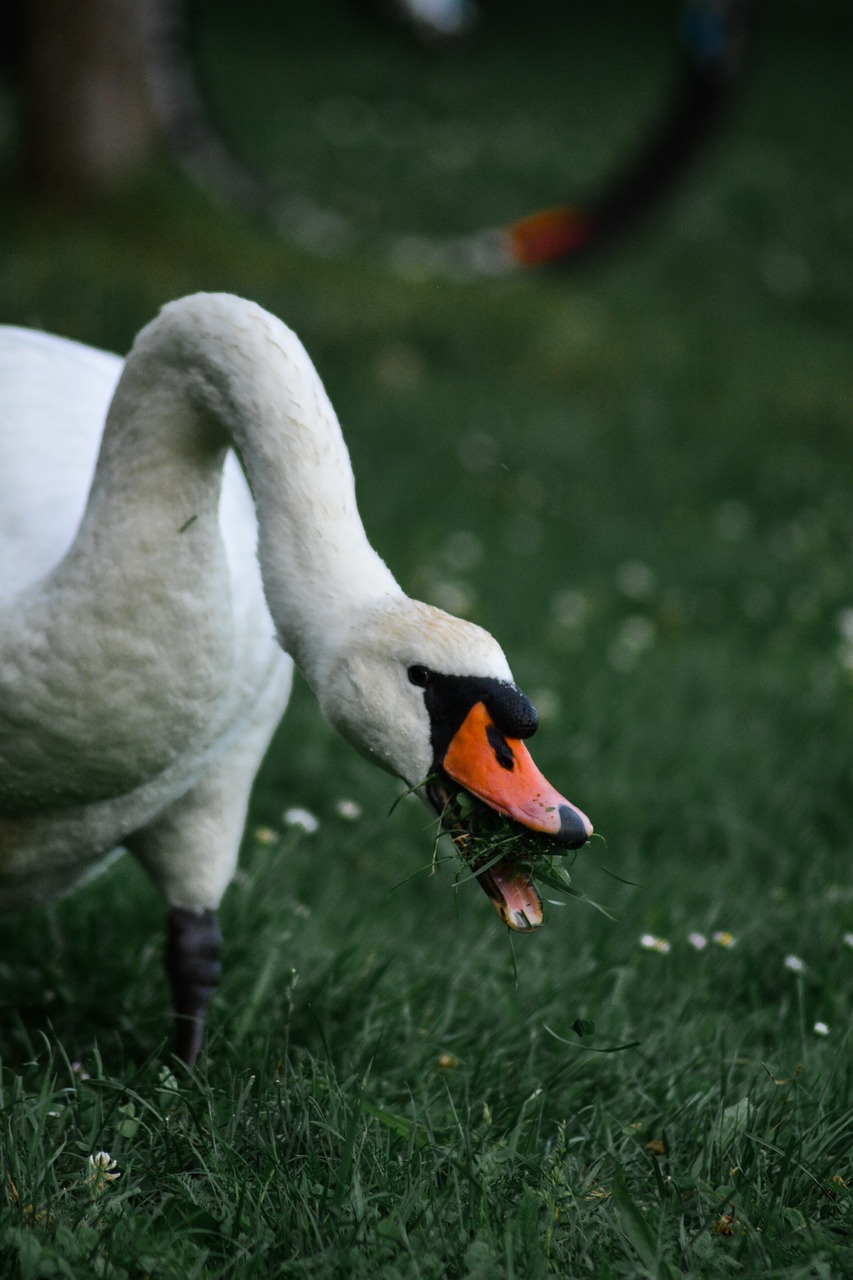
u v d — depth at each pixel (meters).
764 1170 5.16
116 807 5.53
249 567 6.00
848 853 8.90
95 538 5.16
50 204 20.75
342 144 36.16
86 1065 6.02
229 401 5.08
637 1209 4.62
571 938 7.46
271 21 50.06
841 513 17.27
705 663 11.89
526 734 4.59
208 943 6.23
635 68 46.88
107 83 20.80
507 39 48.88
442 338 20.22
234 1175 4.82
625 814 9.20
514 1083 5.98
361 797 8.99
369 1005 6.46
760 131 43.50
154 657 5.19
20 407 5.95
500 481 16.36
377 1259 4.46
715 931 7.49
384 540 13.79
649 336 22.88
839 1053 6.20
